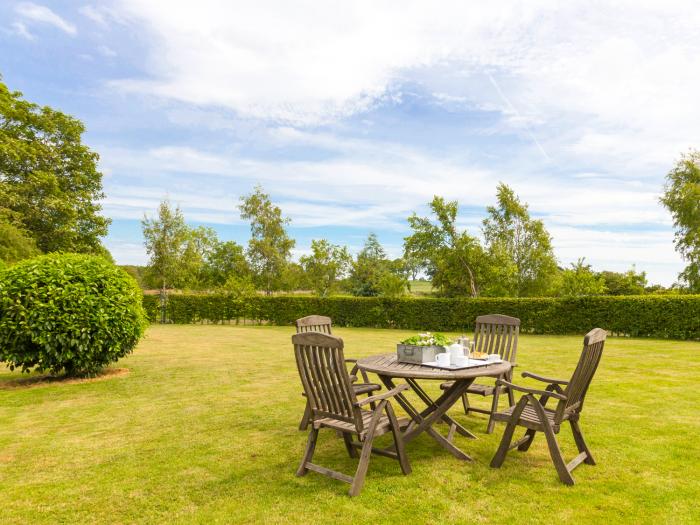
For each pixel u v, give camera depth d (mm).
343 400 3307
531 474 3545
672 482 3357
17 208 20625
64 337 6969
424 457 3949
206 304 21984
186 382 7375
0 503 3137
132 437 4574
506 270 19922
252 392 6617
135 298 7984
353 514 2904
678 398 5980
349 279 31500
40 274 7074
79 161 23531
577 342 13172
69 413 5531
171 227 22969
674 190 24500
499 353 5336
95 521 2877
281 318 20984
